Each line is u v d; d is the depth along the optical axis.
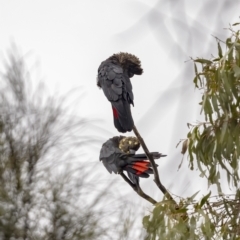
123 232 6.90
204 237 7.44
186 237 7.55
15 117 7.08
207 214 7.55
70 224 6.70
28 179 6.86
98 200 6.90
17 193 6.73
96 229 6.77
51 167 6.97
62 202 6.75
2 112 7.05
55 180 6.85
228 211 7.54
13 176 6.82
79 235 6.69
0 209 6.61
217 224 7.66
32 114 7.15
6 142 6.95
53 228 6.68
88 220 6.75
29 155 6.96
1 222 6.58
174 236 7.53
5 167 6.84
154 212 7.68
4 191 6.68
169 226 7.62
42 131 7.08
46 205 6.76
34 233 6.62
